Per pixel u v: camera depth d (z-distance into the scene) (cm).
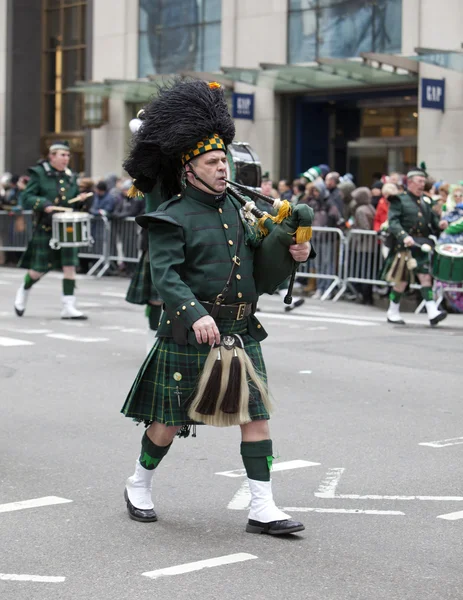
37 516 624
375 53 2289
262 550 561
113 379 1069
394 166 2542
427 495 671
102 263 2344
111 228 2312
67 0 3409
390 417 910
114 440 818
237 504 651
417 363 1191
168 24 2895
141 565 537
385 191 1714
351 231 1872
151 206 781
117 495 670
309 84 2539
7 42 3494
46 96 3512
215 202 587
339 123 2659
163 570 529
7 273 2422
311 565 538
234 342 579
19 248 2595
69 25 3409
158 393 593
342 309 1786
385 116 2550
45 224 1550
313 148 2677
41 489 682
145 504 618
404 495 671
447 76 2280
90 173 3119
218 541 577
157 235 577
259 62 2575
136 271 1072
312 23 2545
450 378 1100
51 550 562
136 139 591
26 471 727
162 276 570
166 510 638
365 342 1352
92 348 1270
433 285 1720
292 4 2583
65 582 513
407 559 548
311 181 1964
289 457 768
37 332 1406
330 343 1340
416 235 1520
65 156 1560
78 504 650
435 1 2277
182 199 588
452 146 2280
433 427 873
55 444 804
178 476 716
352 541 577
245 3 2686
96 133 3100
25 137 3516
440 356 1241
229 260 582
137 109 3042
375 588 505
